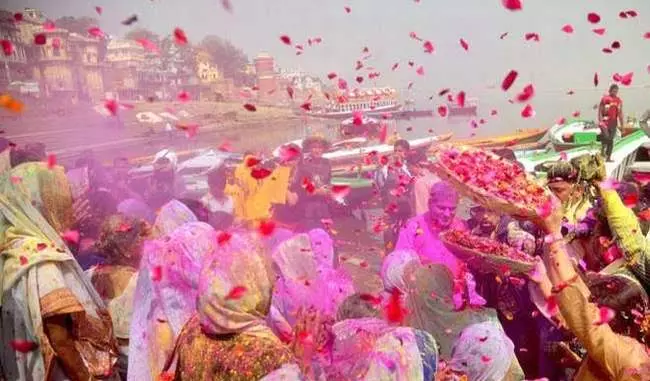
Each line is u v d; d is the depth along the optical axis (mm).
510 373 3236
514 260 3068
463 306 3287
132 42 92250
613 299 2621
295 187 7027
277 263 3887
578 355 3775
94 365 3535
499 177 3006
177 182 10711
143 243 4035
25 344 3283
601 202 3469
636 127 16688
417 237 4352
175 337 3324
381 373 2729
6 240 3381
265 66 119562
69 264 3502
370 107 63250
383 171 8914
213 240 3363
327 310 3801
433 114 60281
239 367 2236
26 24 73750
